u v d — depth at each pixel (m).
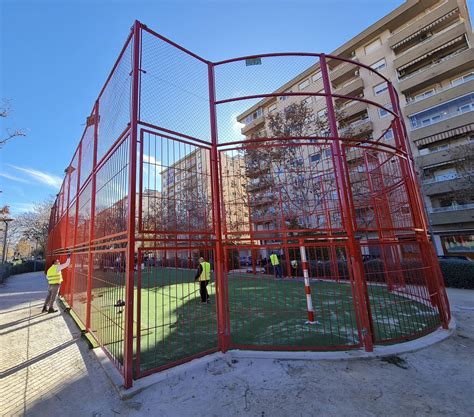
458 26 19.67
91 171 5.21
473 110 18.31
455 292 8.25
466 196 17.12
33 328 5.29
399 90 22.14
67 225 7.87
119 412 2.33
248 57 4.26
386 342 3.56
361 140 4.00
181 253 4.90
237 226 4.86
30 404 2.54
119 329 3.41
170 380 2.83
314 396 2.44
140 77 3.29
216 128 4.07
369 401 2.34
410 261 5.30
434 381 2.65
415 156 20.50
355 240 3.60
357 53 25.45
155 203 3.23
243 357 3.31
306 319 5.19
